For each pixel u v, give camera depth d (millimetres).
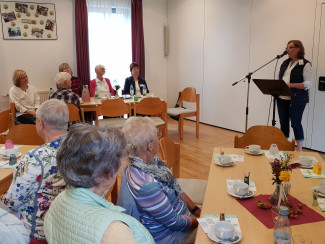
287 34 4637
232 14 5527
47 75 6156
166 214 1509
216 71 6078
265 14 4934
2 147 2527
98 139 864
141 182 1512
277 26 4770
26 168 1505
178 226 1566
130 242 757
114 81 6754
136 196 1508
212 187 1765
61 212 859
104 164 860
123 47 6746
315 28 4258
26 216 1564
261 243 1239
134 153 1601
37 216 1550
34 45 5957
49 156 1535
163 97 7570
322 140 4395
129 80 5727
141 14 6762
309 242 1190
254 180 1860
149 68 7254
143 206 1497
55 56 6160
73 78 5754
